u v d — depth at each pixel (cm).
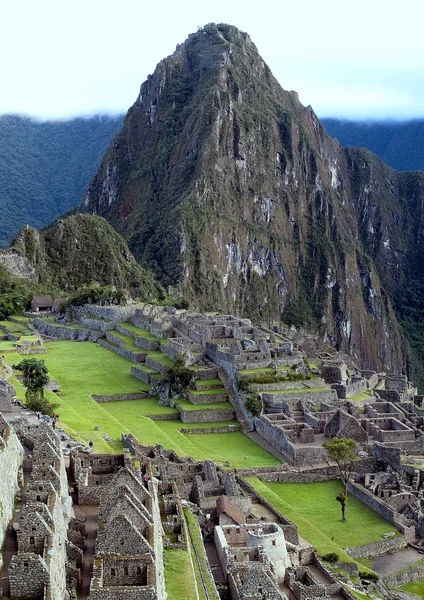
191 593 4625
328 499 9331
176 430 10962
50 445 4934
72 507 4962
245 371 12444
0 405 7294
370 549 8100
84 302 19475
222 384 12538
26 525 3781
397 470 9925
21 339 15850
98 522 4638
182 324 15650
